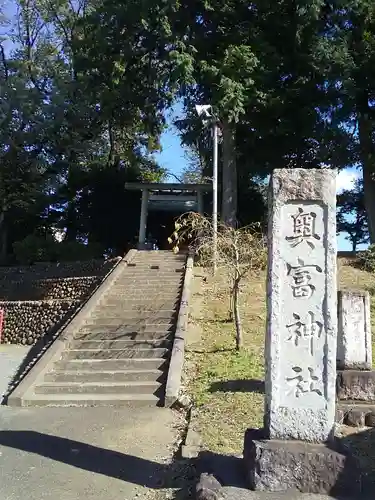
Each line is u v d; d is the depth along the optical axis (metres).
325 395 4.83
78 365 10.03
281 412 4.83
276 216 5.04
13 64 27.83
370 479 5.12
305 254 4.98
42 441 6.74
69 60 28.61
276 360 4.89
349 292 7.96
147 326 11.81
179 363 9.56
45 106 26.58
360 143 20.44
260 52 18.92
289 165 22.05
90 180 27.81
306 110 19.20
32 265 23.56
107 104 22.38
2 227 27.97
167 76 18.77
